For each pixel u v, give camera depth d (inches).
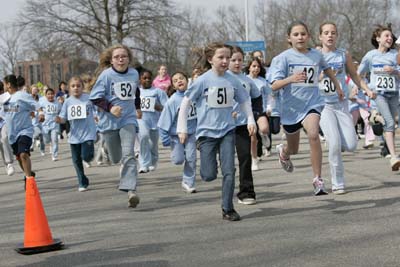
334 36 397.1
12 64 3034.0
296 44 364.2
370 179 435.5
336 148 378.3
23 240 307.4
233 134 325.7
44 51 2276.1
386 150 577.3
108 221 344.2
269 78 365.4
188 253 257.8
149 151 575.2
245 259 243.8
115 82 384.8
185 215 347.6
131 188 379.6
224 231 297.0
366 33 2839.6
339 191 380.2
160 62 2267.5
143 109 568.1
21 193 504.7
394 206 332.8
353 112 682.2
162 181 513.7
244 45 1205.7
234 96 333.7
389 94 468.8
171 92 576.4
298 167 540.7
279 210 343.3
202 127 326.0
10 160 653.9
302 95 366.0
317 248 254.2
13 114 510.0
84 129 486.9
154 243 279.7
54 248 279.0
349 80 678.5
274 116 599.5
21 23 2267.5
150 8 2240.4
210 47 326.6
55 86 2881.4
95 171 632.4
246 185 368.8
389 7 2837.1
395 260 231.0
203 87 324.5
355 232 278.5
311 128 365.1
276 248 257.9
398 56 457.1
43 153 928.9
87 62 2300.7
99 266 245.9
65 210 394.9
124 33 2256.4
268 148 664.4
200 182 489.1
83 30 2257.6
